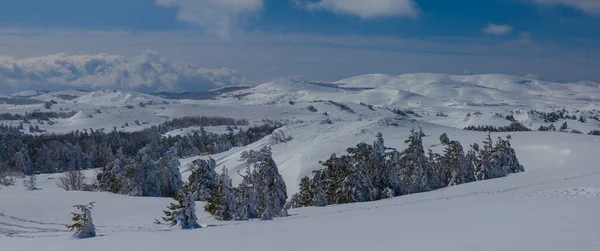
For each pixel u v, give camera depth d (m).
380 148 69.25
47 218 54.03
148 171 87.31
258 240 23.56
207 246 23.11
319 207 51.75
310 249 19.06
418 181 65.06
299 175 97.94
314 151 111.69
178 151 172.12
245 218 42.66
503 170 70.44
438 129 134.38
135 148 194.25
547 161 88.94
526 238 15.04
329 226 27.22
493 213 24.48
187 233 30.45
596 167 59.88
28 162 158.62
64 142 193.25
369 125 132.62
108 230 39.75
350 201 60.34
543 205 25.16
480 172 69.69
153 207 60.50
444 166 72.56
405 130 129.00
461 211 27.75
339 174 62.53
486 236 16.69
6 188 90.88
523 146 105.12
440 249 15.36
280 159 118.31
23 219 52.59
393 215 29.97
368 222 27.28
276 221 35.41
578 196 29.19
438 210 29.95
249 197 43.53
